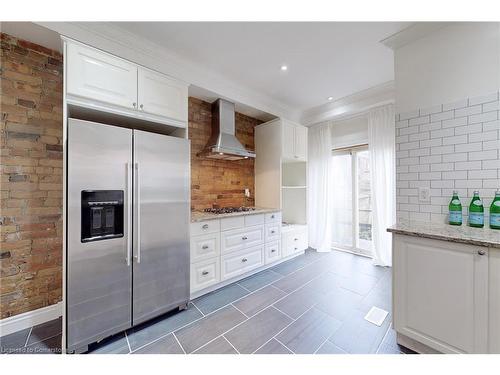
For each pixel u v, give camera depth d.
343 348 1.54
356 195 3.73
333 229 4.07
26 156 1.78
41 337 1.65
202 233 2.29
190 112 2.86
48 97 1.87
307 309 2.04
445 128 1.68
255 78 2.71
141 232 1.75
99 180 1.56
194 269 2.22
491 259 1.19
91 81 1.62
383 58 2.30
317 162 3.93
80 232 1.48
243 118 3.57
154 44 2.04
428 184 1.77
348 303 2.14
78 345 1.47
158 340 1.63
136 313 1.73
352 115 3.50
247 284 2.59
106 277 1.58
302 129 3.67
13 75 1.73
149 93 1.93
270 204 3.42
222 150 2.74
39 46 1.84
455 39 1.64
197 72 2.47
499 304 1.17
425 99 1.78
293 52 2.19
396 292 1.55
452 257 1.31
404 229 1.54
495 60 1.49
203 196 3.04
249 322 1.85
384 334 1.69
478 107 1.55
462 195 1.61
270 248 3.05
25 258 1.77
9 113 1.71
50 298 1.88
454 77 1.65
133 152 1.72
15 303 1.74
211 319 1.89
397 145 1.93
